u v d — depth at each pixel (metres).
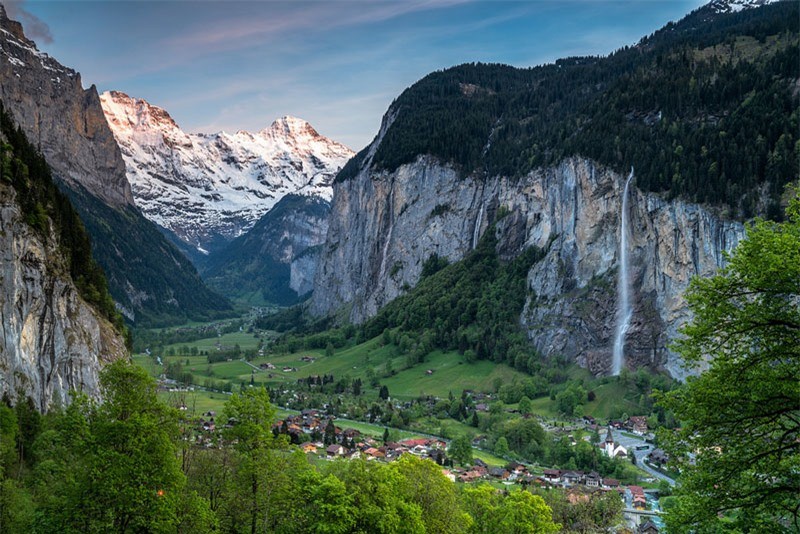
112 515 52.34
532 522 83.12
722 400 33.19
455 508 77.88
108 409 57.16
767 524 31.97
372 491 67.56
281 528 63.41
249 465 62.06
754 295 34.84
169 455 55.31
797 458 30.59
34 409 102.25
